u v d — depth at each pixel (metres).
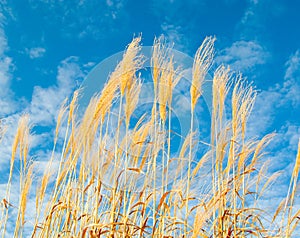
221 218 1.70
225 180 1.83
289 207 1.68
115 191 1.75
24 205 1.87
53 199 1.80
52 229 1.79
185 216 1.74
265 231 1.72
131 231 1.70
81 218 1.71
